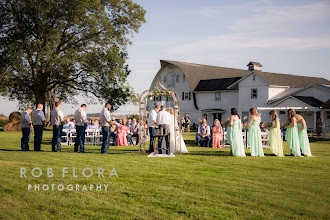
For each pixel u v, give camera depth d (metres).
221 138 20.20
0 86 42.31
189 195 7.68
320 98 43.12
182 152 16.19
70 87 49.31
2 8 41.91
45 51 39.97
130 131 22.42
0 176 9.45
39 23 41.19
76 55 42.88
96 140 22.70
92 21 41.22
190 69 60.38
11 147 18.73
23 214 6.46
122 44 45.34
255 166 11.65
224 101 54.41
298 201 7.29
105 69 43.38
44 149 17.95
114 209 6.73
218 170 10.76
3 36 41.53
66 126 22.22
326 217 6.33
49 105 53.34
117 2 43.66
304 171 10.79
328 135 32.28
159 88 15.97
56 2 40.84
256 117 14.70
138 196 7.60
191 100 58.84
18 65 39.88
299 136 14.98
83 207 6.86
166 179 9.28
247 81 49.88
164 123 14.97
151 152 15.92
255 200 7.34
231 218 6.23
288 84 49.62
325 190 8.23
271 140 14.68
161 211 6.63
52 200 7.30
